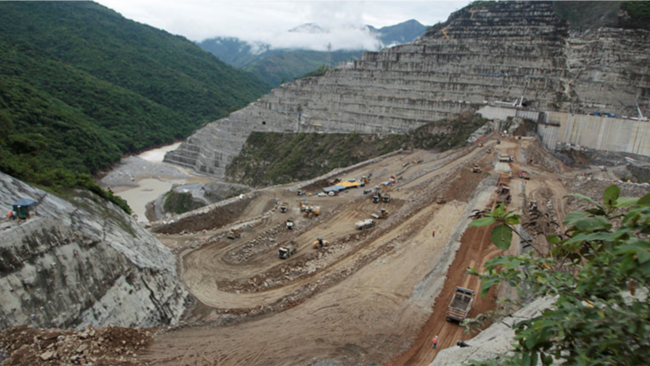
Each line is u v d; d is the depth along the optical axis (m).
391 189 105.19
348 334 40.59
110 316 42.41
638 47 161.62
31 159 63.47
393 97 175.12
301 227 85.75
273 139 198.62
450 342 39.53
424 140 154.62
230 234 77.25
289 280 57.66
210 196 157.75
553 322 7.02
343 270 55.22
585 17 179.12
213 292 57.06
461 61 184.12
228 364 35.53
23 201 39.88
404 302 46.38
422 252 58.94
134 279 48.47
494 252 57.44
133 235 58.94
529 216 71.94
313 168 172.50
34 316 35.16
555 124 144.62
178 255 68.56
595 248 7.74
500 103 154.62
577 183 89.56
